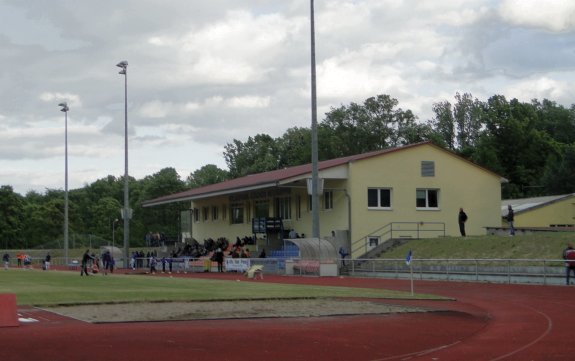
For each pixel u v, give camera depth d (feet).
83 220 475.72
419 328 67.21
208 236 279.69
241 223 252.62
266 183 197.16
